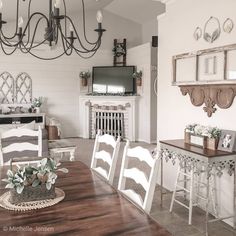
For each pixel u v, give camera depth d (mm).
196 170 2955
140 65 7750
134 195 1885
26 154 3611
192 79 3475
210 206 3213
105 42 8516
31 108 7785
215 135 2943
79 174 2223
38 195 1691
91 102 8195
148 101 7461
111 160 2305
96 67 8297
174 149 3191
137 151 1990
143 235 1309
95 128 8250
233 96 2912
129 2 7562
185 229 2910
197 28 3391
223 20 3021
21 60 7812
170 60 3924
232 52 2910
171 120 3949
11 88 7793
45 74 8062
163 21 4059
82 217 1487
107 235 1305
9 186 1635
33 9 6324
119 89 8039
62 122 8352
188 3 3525
